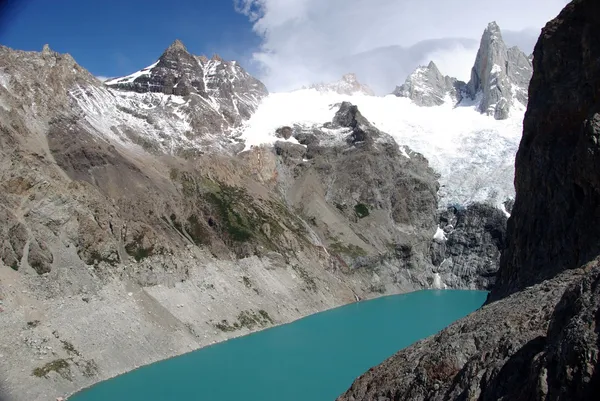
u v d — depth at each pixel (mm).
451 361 32219
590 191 44094
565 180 49469
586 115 49438
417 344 39719
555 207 50312
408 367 35875
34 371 57500
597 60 48750
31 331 61875
